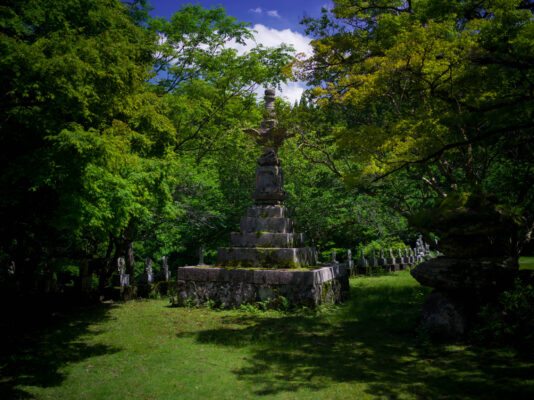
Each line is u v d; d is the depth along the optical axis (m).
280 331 7.36
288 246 10.52
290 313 9.09
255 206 11.40
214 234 20.89
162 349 6.18
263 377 4.83
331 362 5.38
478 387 4.21
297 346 6.25
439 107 7.46
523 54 5.43
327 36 9.67
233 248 10.76
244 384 4.61
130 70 6.85
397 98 10.37
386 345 6.18
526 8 7.58
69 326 7.92
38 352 6.07
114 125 6.85
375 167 7.90
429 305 6.70
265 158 11.56
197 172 16.64
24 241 10.09
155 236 16.12
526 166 7.88
